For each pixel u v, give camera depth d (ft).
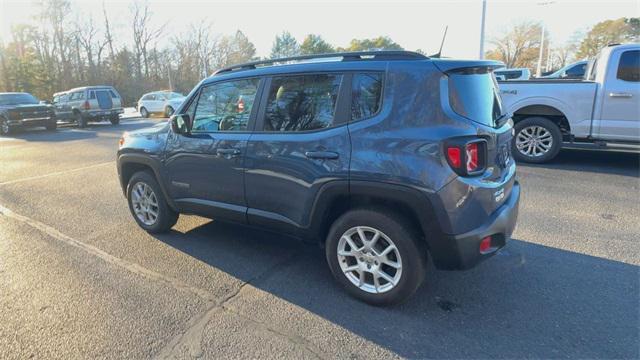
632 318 8.65
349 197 9.39
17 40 139.64
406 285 8.81
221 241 13.41
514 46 152.05
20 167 27.45
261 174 10.47
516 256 11.76
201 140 11.72
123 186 14.78
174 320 8.92
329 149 9.16
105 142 40.29
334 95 9.36
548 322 8.59
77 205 17.95
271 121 10.42
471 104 8.62
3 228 14.98
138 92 152.15
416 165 8.14
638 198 16.80
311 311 9.20
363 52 9.37
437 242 8.34
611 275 10.54
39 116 51.62
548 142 22.74
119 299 9.80
